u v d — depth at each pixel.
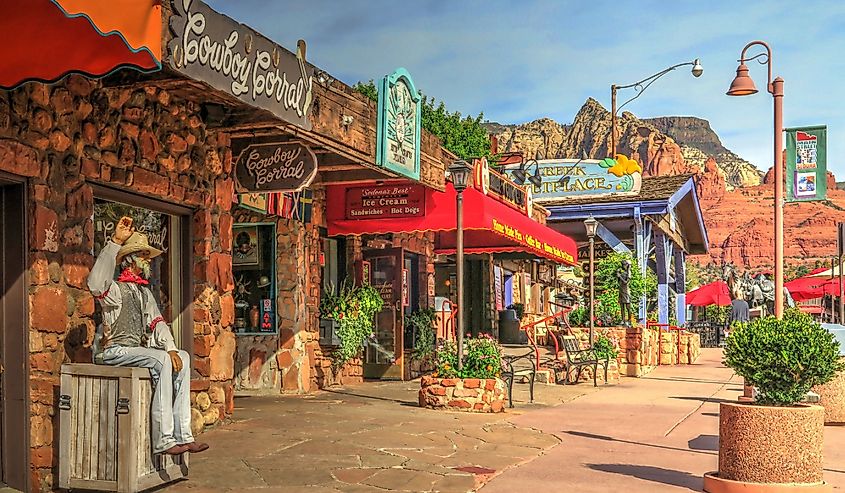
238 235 13.67
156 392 6.56
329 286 14.99
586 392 15.48
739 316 33.25
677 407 13.45
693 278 76.62
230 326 9.95
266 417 10.45
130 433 6.36
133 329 6.79
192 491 6.70
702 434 10.57
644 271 25.14
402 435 9.52
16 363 6.78
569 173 26.25
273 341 13.52
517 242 17.08
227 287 9.88
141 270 7.08
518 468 8.13
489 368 12.22
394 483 7.21
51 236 7.04
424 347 16.67
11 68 6.18
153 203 8.77
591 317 18.30
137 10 5.33
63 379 6.55
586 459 8.71
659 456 8.98
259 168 10.20
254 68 7.39
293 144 10.11
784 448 6.96
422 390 12.08
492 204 14.31
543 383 16.73
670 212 25.97
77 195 7.39
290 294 13.48
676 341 25.39
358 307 14.77
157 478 6.63
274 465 7.70
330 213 14.52
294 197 13.50
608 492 7.22
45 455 6.82
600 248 31.83
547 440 9.77
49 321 6.97
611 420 11.69
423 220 14.00
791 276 95.06
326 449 8.50
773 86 11.73
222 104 9.36
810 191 11.67
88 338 7.40
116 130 8.02
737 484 7.04
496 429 10.38
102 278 6.64
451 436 9.65
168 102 8.79
